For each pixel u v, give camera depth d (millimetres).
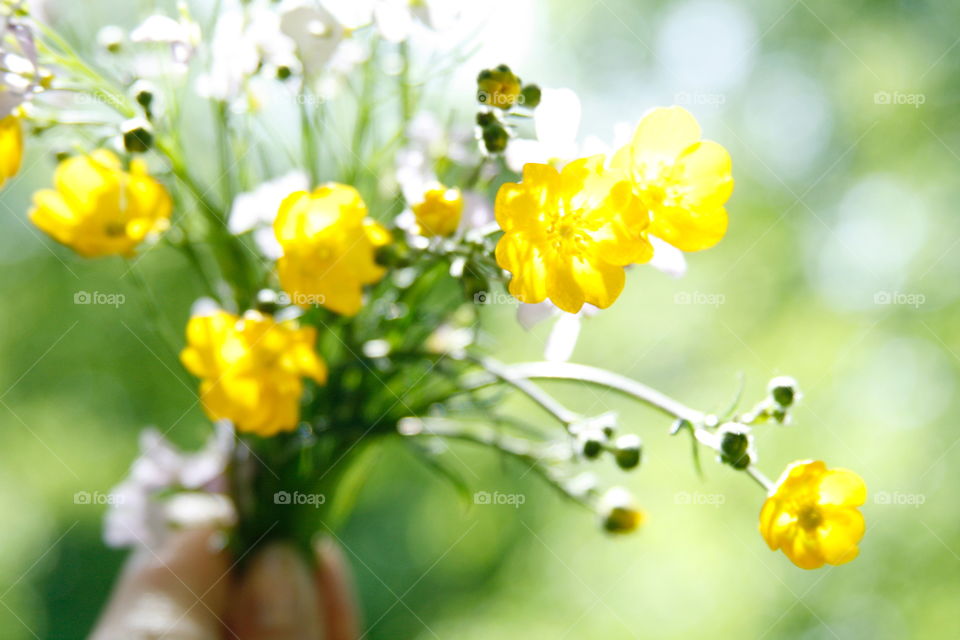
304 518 439
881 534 1123
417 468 1485
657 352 1271
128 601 442
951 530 1095
